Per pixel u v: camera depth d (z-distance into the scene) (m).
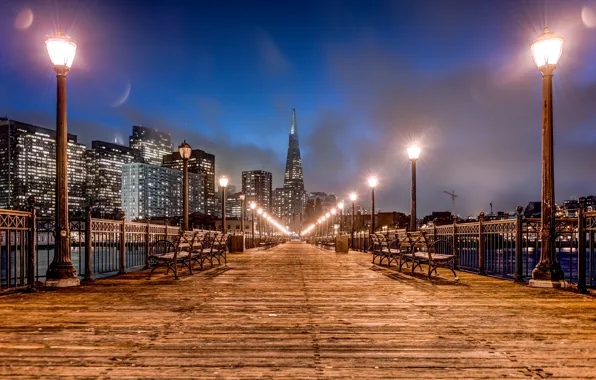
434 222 15.21
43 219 8.86
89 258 9.48
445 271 12.27
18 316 5.58
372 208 26.72
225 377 3.36
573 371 3.52
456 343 4.31
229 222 106.25
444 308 6.21
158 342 4.32
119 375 3.40
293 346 4.19
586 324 5.16
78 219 9.48
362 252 27.28
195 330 4.82
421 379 3.33
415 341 4.38
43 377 3.36
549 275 8.58
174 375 3.40
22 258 7.95
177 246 10.06
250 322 5.23
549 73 9.01
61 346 4.18
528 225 9.53
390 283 9.27
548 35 8.88
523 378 3.36
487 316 5.63
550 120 8.86
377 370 3.52
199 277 10.52
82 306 6.32
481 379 3.34
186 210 17.41
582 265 7.86
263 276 10.79
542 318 5.51
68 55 9.02
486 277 10.59
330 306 6.36
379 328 4.94
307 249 33.97
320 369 3.54
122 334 4.63
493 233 10.66
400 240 12.27
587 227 7.98
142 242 13.27
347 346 4.20
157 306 6.32
